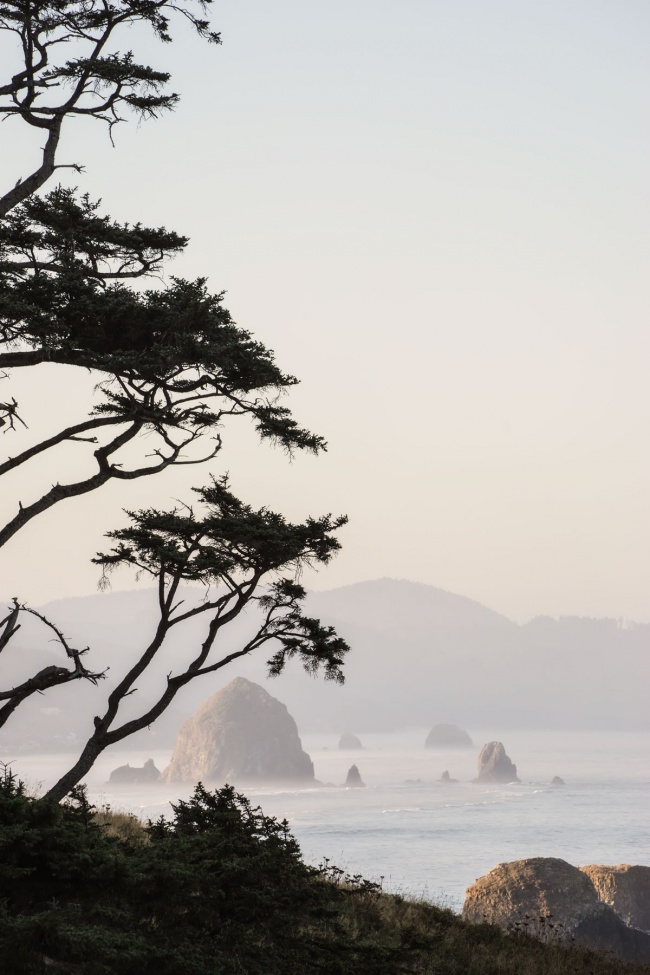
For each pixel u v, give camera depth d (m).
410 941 40.62
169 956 27.02
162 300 48.91
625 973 61.53
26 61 52.91
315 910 36.56
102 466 53.56
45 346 46.88
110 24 53.38
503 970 53.41
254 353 50.94
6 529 51.25
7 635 41.88
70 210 50.50
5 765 33.06
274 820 38.75
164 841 34.34
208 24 53.88
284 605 56.69
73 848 29.39
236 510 54.72
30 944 25.44
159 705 56.34
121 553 53.12
